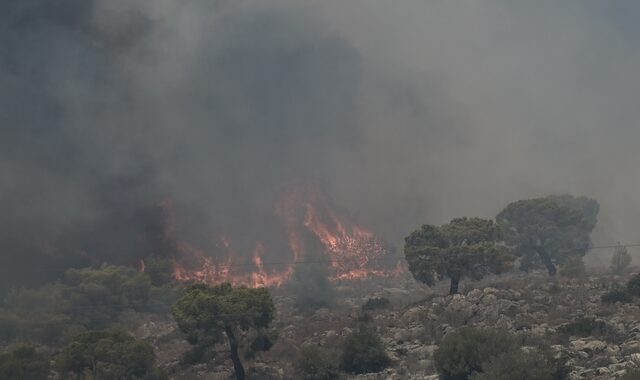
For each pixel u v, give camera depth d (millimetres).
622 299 194000
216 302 174375
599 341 151250
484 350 140125
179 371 188375
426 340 183750
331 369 169000
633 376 113375
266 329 183375
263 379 173750
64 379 173625
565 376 128875
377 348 173250
